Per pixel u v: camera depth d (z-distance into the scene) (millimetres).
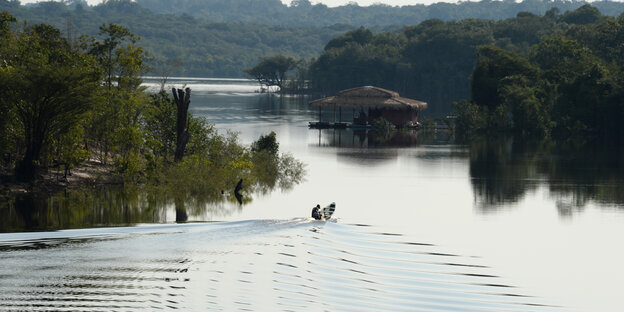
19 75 54312
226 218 46156
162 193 56344
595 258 38500
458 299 31594
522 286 33531
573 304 31438
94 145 72625
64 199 52438
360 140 112562
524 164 81250
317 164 79938
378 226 44938
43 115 56719
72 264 34844
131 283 32375
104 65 76938
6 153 59656
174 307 29594
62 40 76188
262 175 67938
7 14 69625
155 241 39500
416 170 75125
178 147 64562
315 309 29797
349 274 34469
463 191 60344
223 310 29422
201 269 34594
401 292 32219
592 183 65750
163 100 71125
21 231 41062
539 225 46500
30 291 31219
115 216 46219
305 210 50031
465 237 42625
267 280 33188
